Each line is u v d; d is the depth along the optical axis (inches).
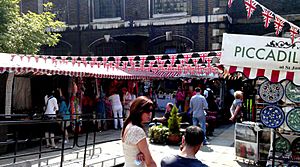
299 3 655.1
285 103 247.6
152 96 715.4
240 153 318.7
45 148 368.5
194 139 130.1
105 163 288.8
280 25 210.5
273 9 671.1
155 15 716.7
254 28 692.1
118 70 551.2
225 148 383.9
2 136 341.4
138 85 677.3
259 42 191.2
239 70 192.2
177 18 699.4
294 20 651.5
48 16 615.8
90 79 521.3
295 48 185.5
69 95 483.2
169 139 394.9
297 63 184.4
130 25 732.0
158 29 714.8
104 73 479.8
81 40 768.3
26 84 505.7
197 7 685.3
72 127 436.1
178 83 743.7
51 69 385.1
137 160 136.0
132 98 574.6
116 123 523.5
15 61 376.2
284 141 252.8
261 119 207.9
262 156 303.1
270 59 187.9
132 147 136.4
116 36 701.9
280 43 187.9
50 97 391.2
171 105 458.6
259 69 189.9
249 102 442.0
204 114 403.5
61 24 640.4
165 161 130.6
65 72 403.9
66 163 281.6
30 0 799.1
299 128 209.3
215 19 670.5
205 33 680.4
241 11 700.0
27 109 488.1
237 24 703.1
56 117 375.2
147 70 620.1
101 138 438.9
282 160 243.9
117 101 526.9
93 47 760.3
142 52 725.9
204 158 335.3
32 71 361.4
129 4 733.9
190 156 129.8
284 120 205.8
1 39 486.0
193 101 404.2
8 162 297.7
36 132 372.2
